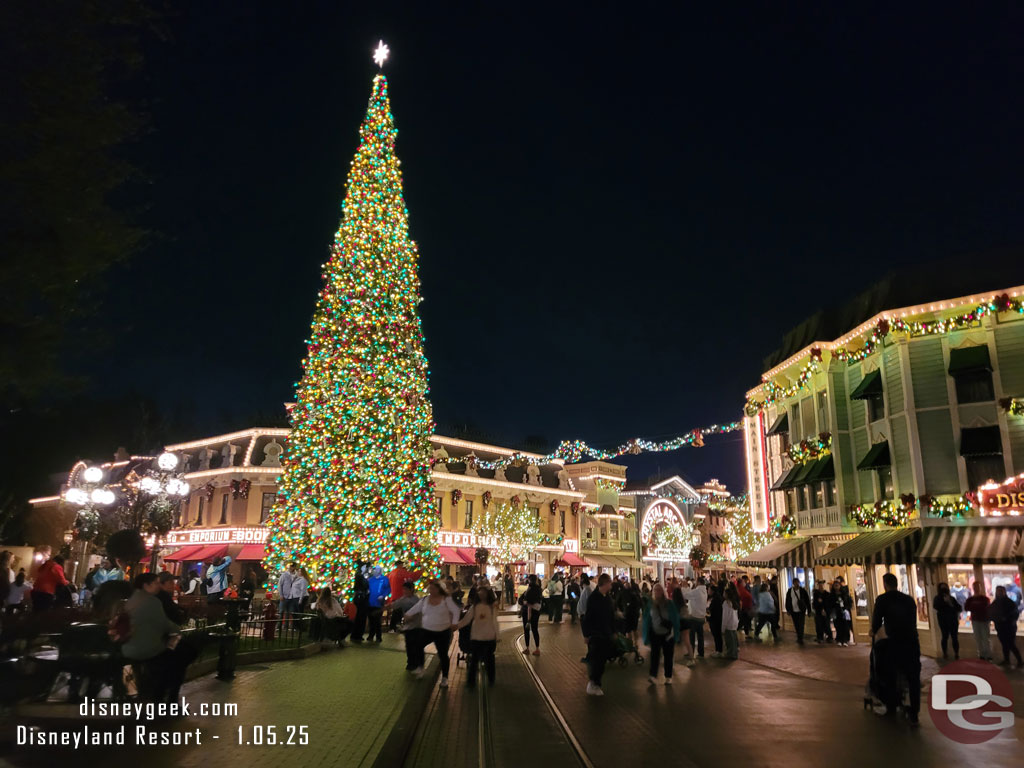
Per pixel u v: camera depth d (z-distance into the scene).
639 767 7.45
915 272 24.84
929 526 22.42
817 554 28.16
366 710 9.34
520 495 60.06
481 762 7.60
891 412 24.58
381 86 27.72
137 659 7.96
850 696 12.45
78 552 35.78
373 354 24.97
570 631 27.42
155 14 7.24
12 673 8.10
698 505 80.38
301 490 24.67
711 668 16.50
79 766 6.29
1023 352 22.20
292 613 17.89
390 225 26.52
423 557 26.22
